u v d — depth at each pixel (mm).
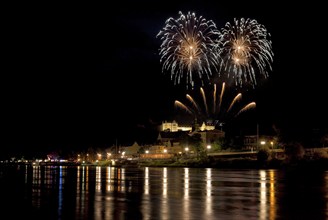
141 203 30766
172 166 124875
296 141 112000
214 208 27781
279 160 101438
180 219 23719
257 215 24859
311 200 31844
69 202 32094
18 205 30781
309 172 76125
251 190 40125
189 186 45656
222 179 57062
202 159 123312
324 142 115938
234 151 134375
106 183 52312
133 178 62562
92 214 25812
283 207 28094
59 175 78125
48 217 25203
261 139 132875
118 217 24578
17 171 104688
